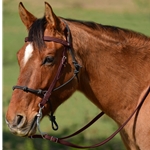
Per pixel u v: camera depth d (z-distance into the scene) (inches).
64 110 629.3
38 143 506.3
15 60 838.5
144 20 762.8
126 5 924.0
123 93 277.4
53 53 255.9
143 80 277.7
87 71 275.0
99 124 580.1
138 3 866.8
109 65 275.4
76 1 988.6
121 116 281.1
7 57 844.6
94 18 812.6
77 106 637.9
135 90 277.1
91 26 281.0
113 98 278.4
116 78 276.4
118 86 276.8
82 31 274.5
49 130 568.1
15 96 253.9
